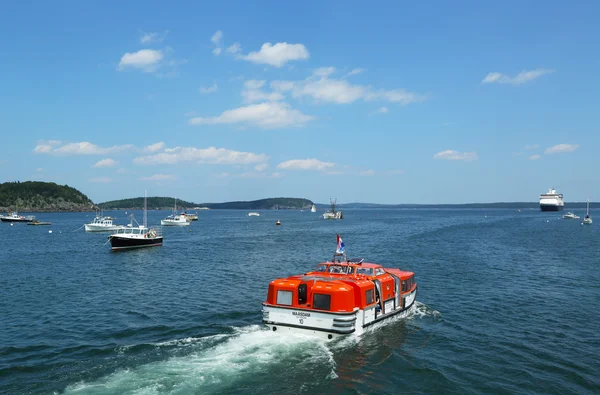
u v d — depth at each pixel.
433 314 24.53
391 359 17.05
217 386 14.09
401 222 156.50
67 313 25.45
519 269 41.16
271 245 71.44
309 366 15.77
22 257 57.62
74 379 14.77
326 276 21.27
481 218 192.50
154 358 16.66
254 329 21.08
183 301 28.27
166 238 90.50
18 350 18.61
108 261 52.50
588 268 41.88
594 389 14.86
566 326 22.39
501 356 17.88
